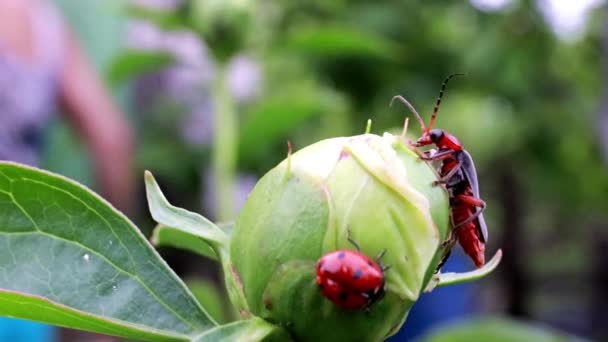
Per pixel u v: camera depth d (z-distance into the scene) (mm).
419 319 596
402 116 548
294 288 185
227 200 338
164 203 194
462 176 196
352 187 185
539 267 1119
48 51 418
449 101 688
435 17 557
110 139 465
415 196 184
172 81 637
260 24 365
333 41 356
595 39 672
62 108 451
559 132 647
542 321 1032
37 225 193
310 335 186
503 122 735
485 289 970
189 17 352
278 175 189
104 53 513
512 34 583
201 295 289
